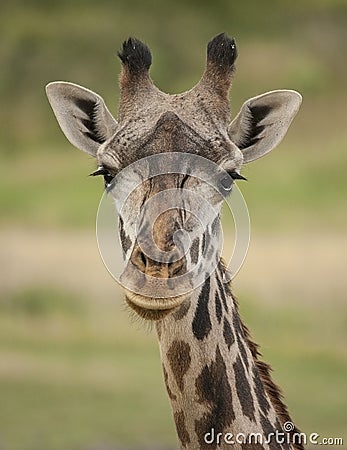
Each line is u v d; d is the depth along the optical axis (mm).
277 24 167000
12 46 148125
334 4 168750
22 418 41219
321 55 155375
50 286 65500
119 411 42344
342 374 46938
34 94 143750
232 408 18484
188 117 18859
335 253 70062
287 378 46125
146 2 167375
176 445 38625
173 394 18672
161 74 148500
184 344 18453
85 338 55719
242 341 19000
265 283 63844
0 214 93500
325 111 128500
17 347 53969
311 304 60625
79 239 80312
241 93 137500
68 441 38781
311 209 87000
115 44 151125
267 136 20094
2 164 123250
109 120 20000
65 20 156250
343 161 99812
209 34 163750
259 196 90625
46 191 103625
